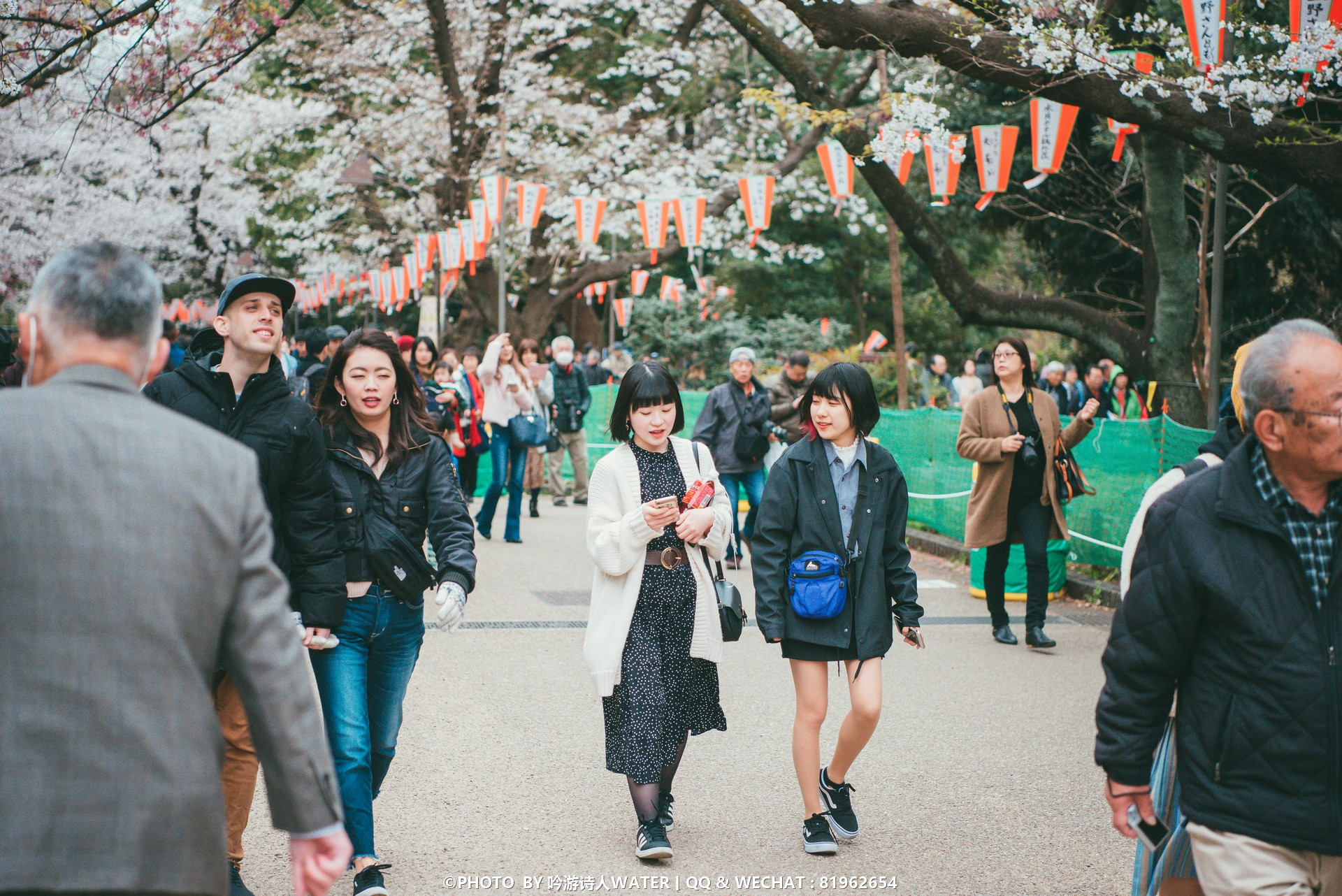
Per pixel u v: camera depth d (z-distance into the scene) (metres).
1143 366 11.06
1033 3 7.73
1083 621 8.52
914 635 4.24
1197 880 2.83
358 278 27.72
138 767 1.78
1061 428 7.57
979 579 9.47
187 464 1.93
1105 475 9.76
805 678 4.26
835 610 4.11
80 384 1.96
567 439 15.24
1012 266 32.59
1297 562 2.43
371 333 3.85
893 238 18.58
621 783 4.91
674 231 25.11
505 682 6.49
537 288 25.86
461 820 4.45
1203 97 7.38
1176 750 2.60
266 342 3.53
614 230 24.19
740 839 4.34
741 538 10.53
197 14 10.46
